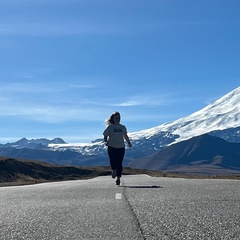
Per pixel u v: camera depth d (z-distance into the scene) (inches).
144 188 496.1
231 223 253.1
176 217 278.5
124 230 241.1
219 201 353.4
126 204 348.5
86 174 4367.6
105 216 291.3
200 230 234.7
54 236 228.2
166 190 462.3
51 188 539.2
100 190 482.6
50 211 320.2
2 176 3673.7
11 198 426.0
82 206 345.7
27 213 312.3
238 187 487.2
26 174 3951.8
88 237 225.0
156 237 220.8
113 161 690.2
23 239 221.3
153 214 293.0
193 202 349.7
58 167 4439.0
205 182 592.1
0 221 277.6
